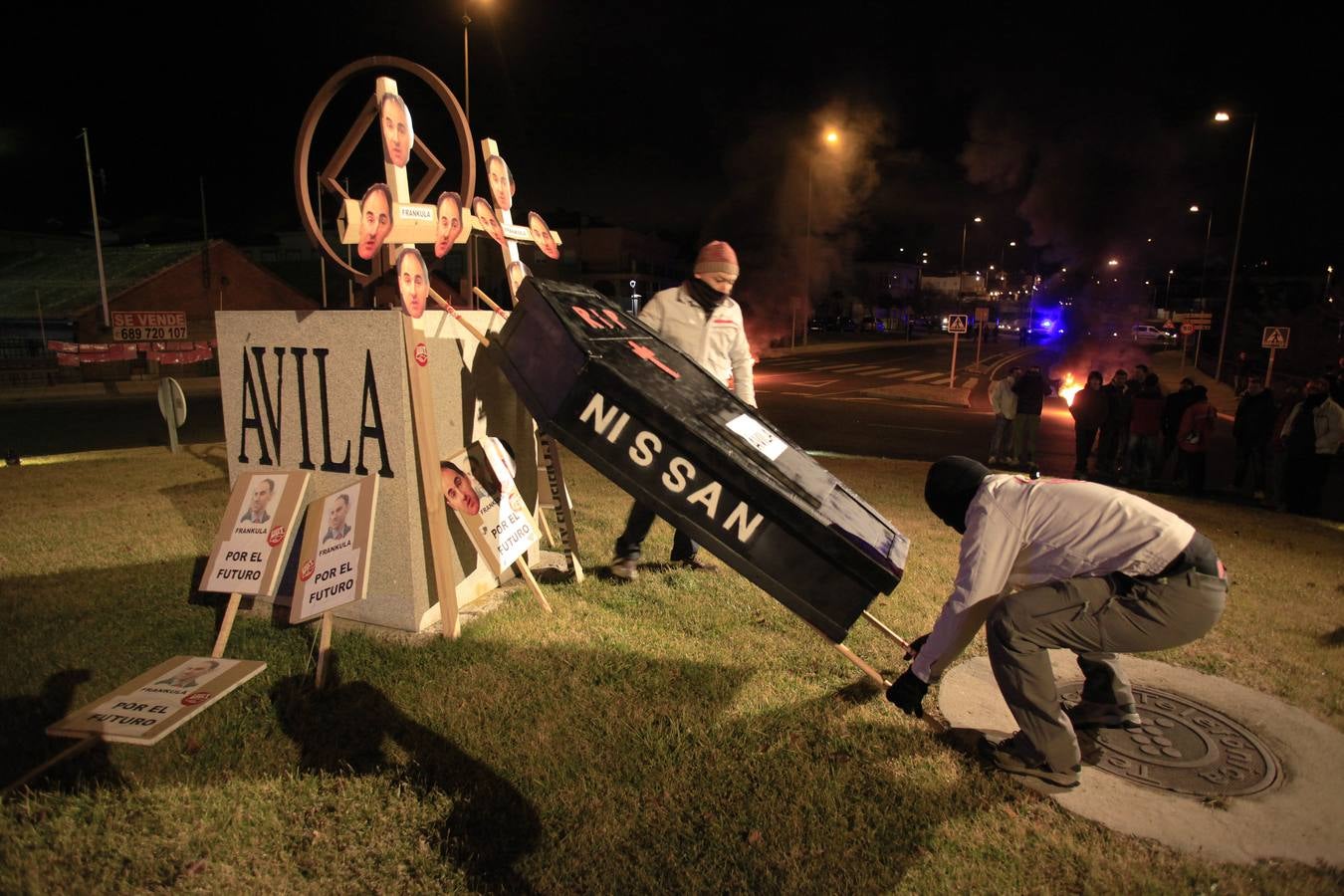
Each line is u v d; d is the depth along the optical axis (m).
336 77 3.95
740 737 3.01
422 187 4.32
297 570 3.76
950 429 16.19
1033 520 2.73
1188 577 2.62
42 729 2.92
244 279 36.66
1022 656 2.74
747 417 3.33
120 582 4.49
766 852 2.41
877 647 3.90
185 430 14.29
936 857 2.42
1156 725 3.30
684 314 4.60
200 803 2.54
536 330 3.14
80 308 32.22
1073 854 2.45
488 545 3.93
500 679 3.37
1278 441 9.31
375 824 2.47
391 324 3.63
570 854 2.36
